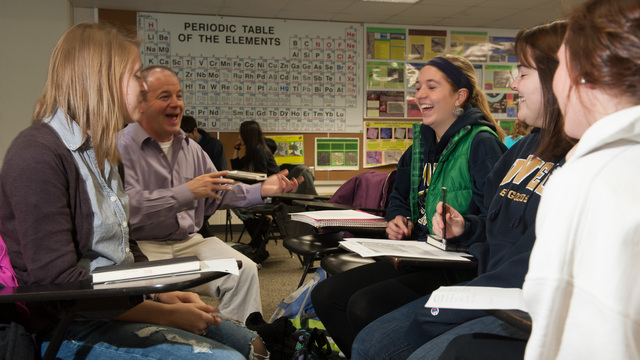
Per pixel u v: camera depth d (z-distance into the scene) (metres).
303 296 2.22
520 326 0.69
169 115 2.04
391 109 5.99
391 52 5.95
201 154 2.29
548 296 0.55
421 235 1.77
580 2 0.63
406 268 1.67
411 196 1.84
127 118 1.13
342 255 2.05
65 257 0.92
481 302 0.76
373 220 1.86
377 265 1.74
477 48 6.13
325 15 5.57
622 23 0.55
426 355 0.98
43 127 0.99
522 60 1.19
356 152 5.95
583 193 0.54
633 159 0.54
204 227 3.06
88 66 1.01
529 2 5.10
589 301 0.52
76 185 1.00
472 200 1.62
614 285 0.51
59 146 0.97
